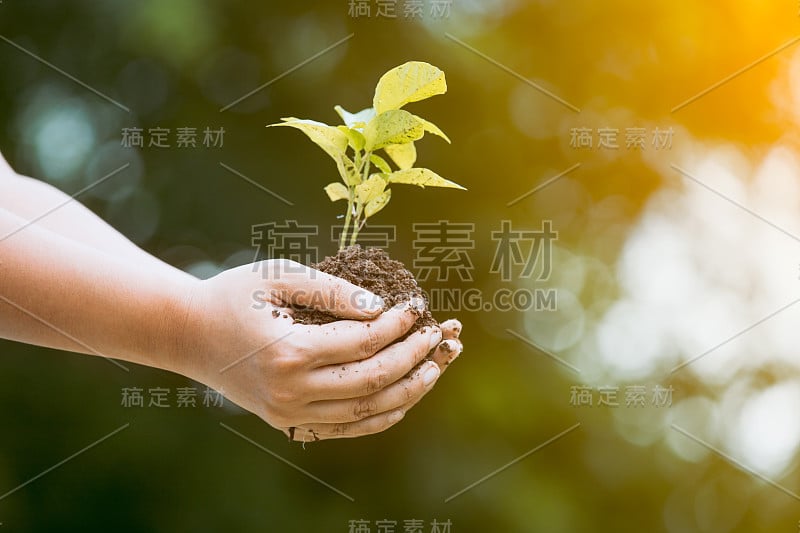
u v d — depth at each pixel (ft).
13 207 4.57
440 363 4.41
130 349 4.28
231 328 4.23
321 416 4.27
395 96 4.46
